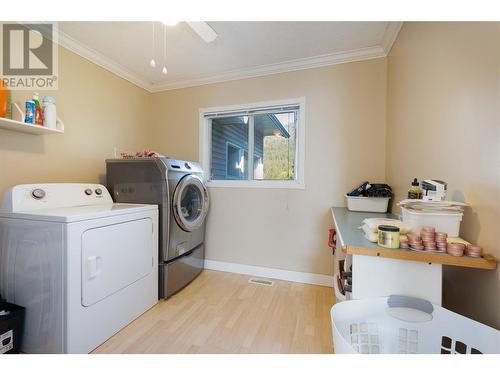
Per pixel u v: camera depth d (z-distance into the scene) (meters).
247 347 1.38
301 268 2.32
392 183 1.83
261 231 2.46
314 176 2.26
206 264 2.65
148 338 1.45
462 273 0.97
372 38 1.89
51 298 1.23
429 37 1.22
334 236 1.89
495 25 0.77
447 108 1.05
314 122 2.25
